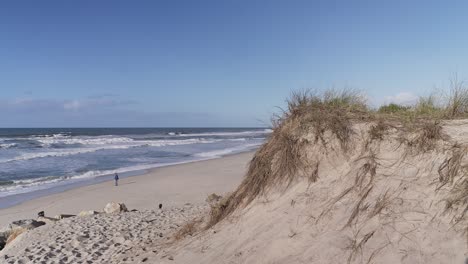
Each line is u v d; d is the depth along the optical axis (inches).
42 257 254.1
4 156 1314.0
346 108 201.9
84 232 316.8
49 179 861.8
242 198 211.0
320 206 155.8
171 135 3353.8
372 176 149.9
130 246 255.4
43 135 3006.9
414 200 130.5
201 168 992.9
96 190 724.7
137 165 1104.2
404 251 117.2
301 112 209.2
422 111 189.3
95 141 2191.2
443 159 135.5
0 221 532.1
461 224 114.9
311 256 134.1
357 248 126.6
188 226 240.8
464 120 162.6
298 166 185.6
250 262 151.0
